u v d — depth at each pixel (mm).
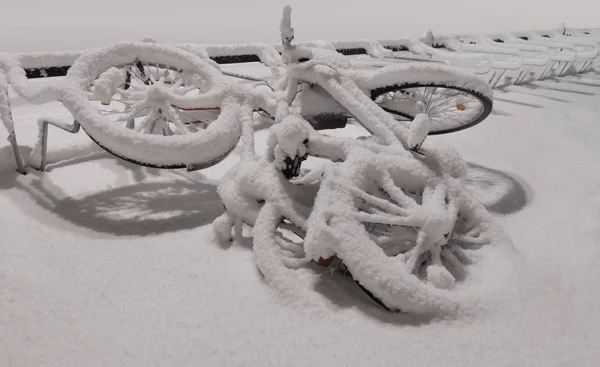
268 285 2057
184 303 1919
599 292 2125
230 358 1625
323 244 1952
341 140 2510
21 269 2053
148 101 2809
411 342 1727
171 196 2973
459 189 2426
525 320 1857
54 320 1766
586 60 9047
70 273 2072
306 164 3678
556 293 2055
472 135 4773
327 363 1614
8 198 2734
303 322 1837
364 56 6969
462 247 2445
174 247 2365
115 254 2264
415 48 6250
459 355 1666
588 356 1677
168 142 2477
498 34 8148
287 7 2842
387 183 2352
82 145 3439
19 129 3785
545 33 9422
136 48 2920
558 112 6012
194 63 2969
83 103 2521
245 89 2898
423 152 2504
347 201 2152
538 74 8250
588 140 4824
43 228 2432
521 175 3740
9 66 2881
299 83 3033
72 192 2920
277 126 2348
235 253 2330
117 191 2984
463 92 3049
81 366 1554
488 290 2000
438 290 1934
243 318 1842
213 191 3100
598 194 3389
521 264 2240
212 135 2584
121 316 1814
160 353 1631
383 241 2219
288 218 2268
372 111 2805
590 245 2615
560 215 3027
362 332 1780
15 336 1665
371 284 1885
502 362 1637
